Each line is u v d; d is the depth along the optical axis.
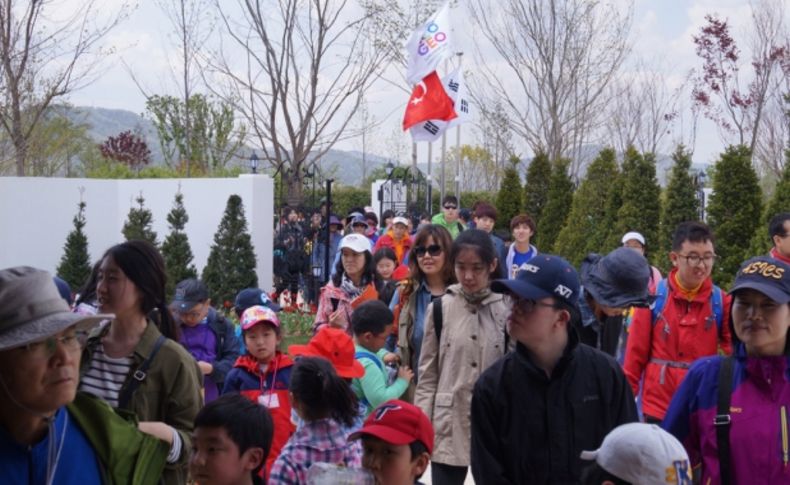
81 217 17.84
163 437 3.94
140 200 17.75
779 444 4.00
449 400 5.86
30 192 18.11
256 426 4.16
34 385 3.19
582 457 3.45
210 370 7.27
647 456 3.20
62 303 3.29
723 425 4.09
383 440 4.04
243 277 17.12
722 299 6.18
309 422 4.86
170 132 36.50
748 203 13.16
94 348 4.32
